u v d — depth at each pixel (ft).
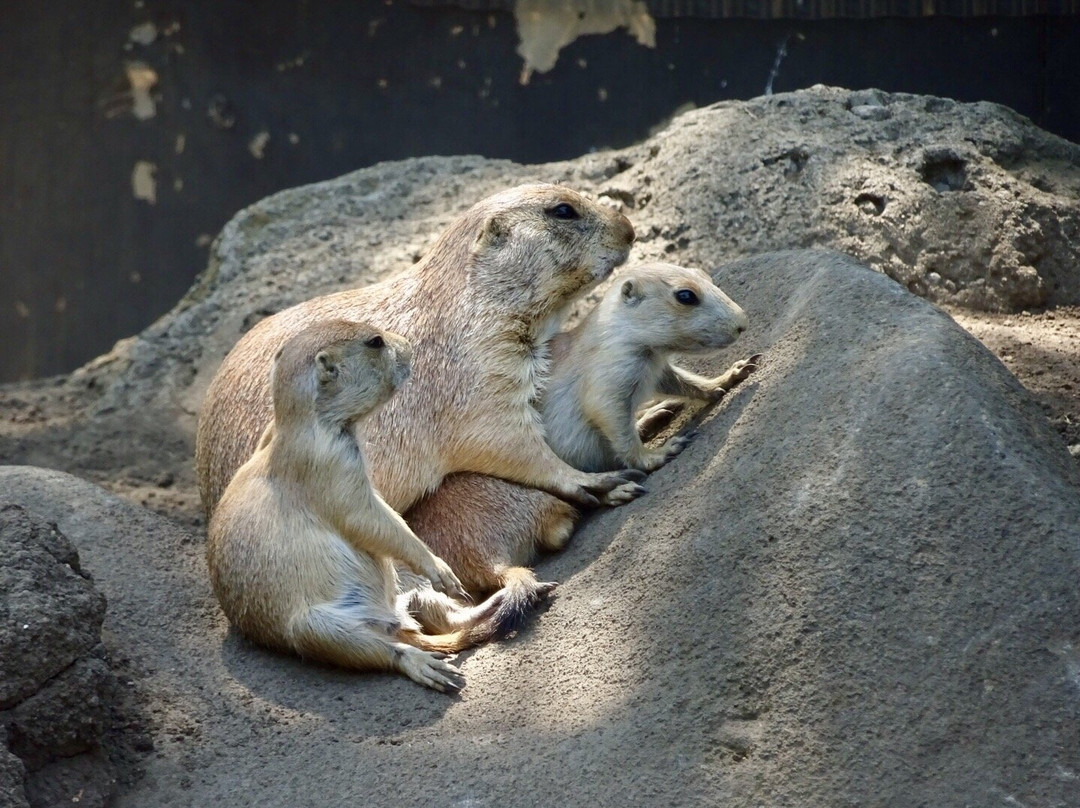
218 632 32.63
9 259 78.64
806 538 27.20
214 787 26.50
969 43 64.64
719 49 69.10
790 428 29.96
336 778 26.18
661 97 70.69
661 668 27.12
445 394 33.68
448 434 33.63
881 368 29.58
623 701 26.76
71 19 77.00
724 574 27.89
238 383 35.96
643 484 32.83
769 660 25.84
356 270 52.21
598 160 53.06
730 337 32.45
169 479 49.26
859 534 26.68
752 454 30.22
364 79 75.25
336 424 29.89
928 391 28.32
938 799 22.88
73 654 26.94
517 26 72.74
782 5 67.41
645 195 49.01
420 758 26.32
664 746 25.20
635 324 32.83
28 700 26.18
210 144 77.10
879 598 25.71
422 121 74.74
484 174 56.39
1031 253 46.19
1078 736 22.91
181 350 54.03
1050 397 37.27
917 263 45.34
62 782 26.23
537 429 33.58
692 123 50.80
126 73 77.15
